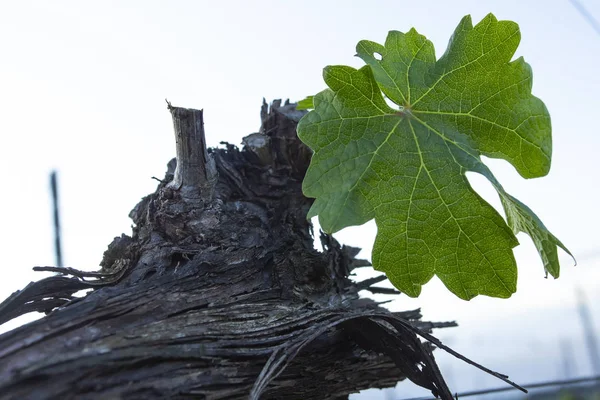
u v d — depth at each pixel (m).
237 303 0.27
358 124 0.28
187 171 0.30
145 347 0.23
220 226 0.30
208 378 0.24
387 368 0.31
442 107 0.30
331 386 0.29
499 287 0.28
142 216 0.31
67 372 0.21
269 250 0.30
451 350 0.27
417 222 0.28
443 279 0.29
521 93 0.30
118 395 0.21
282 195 0.33
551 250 0.29
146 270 0.28
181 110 0.29
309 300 0.29
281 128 0.34
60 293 0.28
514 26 0.29
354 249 0.34
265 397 0.27
